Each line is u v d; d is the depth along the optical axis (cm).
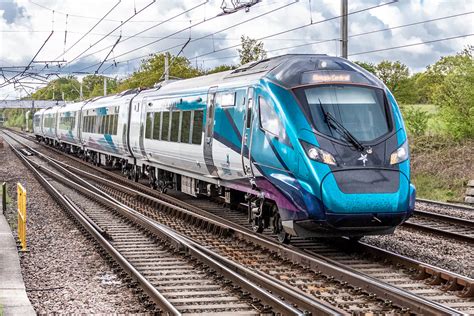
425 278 984
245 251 1216
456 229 1541
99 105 3325
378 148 1123
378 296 856
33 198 2089
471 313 804
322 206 1089
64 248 1260
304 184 1111
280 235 1257
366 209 1087
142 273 1031
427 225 1595
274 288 878
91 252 1220
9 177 2875
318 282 959
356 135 1127
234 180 1489
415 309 778
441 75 3622
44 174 3086
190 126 1764
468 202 2141
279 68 1259
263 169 1251
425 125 2988
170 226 1530
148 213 1775
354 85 1189
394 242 1330
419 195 2373
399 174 1120
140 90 2562
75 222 1556
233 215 1717
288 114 1164
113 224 1563
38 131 6700
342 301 848
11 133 10150
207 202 2009
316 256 1119
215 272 1010
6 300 835
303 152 1118
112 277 1016
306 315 771
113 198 2038
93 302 870
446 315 722
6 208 1862
